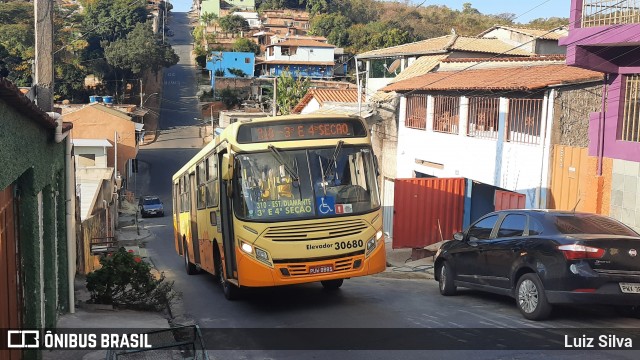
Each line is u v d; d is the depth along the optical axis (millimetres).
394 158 27609
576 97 17250
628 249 9211
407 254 21703
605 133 15391
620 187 14891
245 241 11047
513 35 36156
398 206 21344
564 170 16844
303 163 11414
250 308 12242
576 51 15008
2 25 58625
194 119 83750
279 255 10961
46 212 9938
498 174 19656
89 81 85625
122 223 44094
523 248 10188
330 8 129875
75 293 13734
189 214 18516
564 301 9305
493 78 20719
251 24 131000
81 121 57688
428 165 24438
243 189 11227
